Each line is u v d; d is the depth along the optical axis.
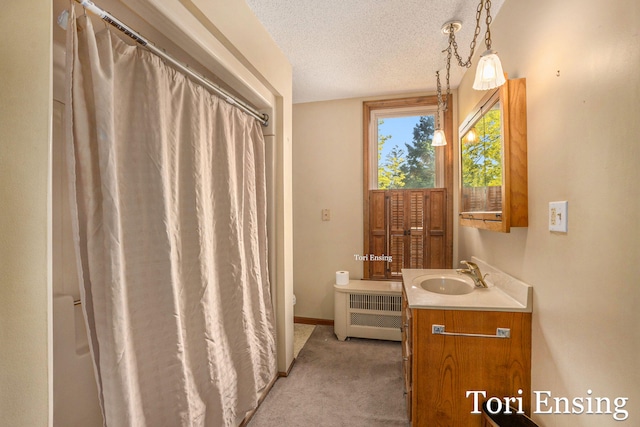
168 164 1.03
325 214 2.90
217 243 1.33
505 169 1.25
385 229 2.77
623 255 0.73
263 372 1.65
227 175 1.35
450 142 2.59
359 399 1.72
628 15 0.71
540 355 1.15
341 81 2.42
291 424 1.52
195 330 1.13
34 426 0.56
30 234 0.55
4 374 0.52
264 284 1.76
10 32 0.52
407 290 1.58
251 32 1.48
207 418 1.17
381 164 2.85
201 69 1.37
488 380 1.27
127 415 0.81
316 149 2.92
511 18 1.40
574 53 0.93
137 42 0.93
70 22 0.73
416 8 1.52
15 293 0.53
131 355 0.90
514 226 1.25
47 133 0.58
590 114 0.85
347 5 1.49
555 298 1.04
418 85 2.50
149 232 0.95
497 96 1.34
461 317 1.28
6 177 0.52
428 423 1.32
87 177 0.78
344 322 2.54
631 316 0.70
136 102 0.93
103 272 0.80
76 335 0.89
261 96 1.68
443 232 2.62
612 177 0.76
